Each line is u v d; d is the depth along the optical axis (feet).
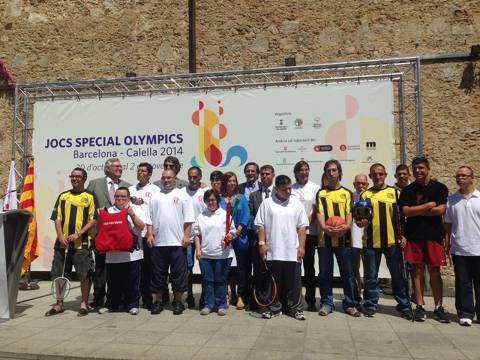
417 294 18.15
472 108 27.04
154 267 19.17
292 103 26.02
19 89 30.83
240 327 17.08
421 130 24.59
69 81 29.04
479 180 26.55
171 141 27.17
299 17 29.45
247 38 29.84
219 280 19.16
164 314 19.20
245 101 26.50
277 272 18.58
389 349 14.51
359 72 28.02
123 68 31.12
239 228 19.34
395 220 18.48
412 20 28.19
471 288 17.53
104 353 14.40
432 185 17.89
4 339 15.98
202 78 27.68
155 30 31.04
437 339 15.55
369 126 25.27
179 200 19.44
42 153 28.58
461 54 27.27
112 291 19.77
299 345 14.94
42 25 32.42
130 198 20.08
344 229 18.17
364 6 28.76
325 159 25.54
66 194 19.63
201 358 13.83
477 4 27.66
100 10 31.86
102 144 27.91
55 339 15.89
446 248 18.34
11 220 18.99
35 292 25.03
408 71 27.45
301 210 18.58
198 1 30.58
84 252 19.22
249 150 26.30
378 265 18.76
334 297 22.75
